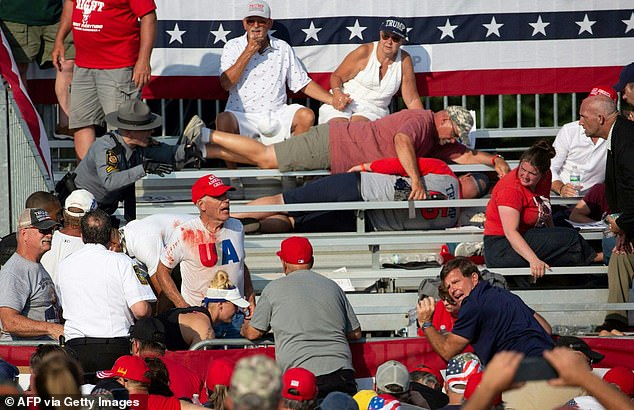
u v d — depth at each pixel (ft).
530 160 96.32
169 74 122.52
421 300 86.53
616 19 124.47
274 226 107.86
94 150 99.35
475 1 123.85
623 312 97.30
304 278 81.15
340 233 106.93
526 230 98.58
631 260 95.61
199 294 93.09
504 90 125.08
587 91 125.39
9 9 117.50
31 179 104.12
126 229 94.68
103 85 108.88
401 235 104.83
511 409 67.21
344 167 108.37
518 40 124.47
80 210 90.94
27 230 84.12
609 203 96.02
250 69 117.29
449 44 124.16
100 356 80.23
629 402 33.58
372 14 122.83
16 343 79.51
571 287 101.35
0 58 108.27
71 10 113.70
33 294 84.58
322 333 79.10
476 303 76.84
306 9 122.42
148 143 101.45
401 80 118.21
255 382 32.86
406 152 105.40
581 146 116.37
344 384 78.18
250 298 96.58
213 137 108.68
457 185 107.65
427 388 77.56
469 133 115.34
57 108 122.83
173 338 85.81
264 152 108.88
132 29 108.78
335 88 117.29
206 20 122.11
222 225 93.04
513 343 76.28
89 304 80.94
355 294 99.96
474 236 104.53
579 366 32.78
